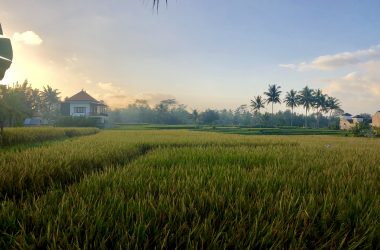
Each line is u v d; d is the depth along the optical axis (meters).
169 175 5.26
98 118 73.06
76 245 2.29
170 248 2.56
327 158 8.88
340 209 3.35
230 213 3.09
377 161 8.48
